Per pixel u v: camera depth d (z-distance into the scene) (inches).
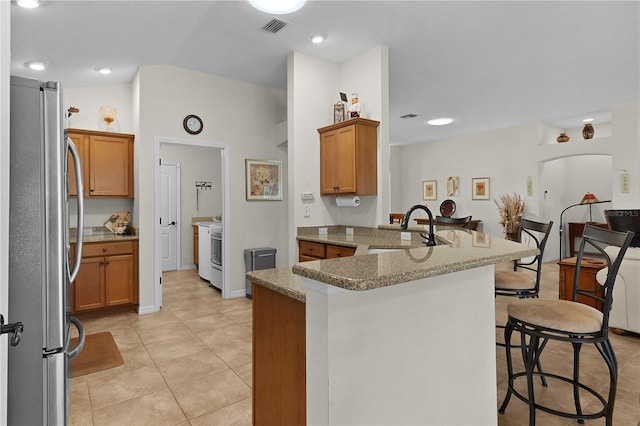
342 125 148.9
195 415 83.2
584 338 66.1
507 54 152.3
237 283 185.2
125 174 170.7
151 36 129.7
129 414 83.5
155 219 163.3
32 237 51.4
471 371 58.8
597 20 124.6
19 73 146.5
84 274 149.6
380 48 144.6
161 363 109.7
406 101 219.3
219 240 196.9
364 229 155.6
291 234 158.2
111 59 144.6
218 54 152.4
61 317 53.1
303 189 158.1
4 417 39.8
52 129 52.9
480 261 51.4
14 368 50.4
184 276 239.8
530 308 71.5
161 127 162.9
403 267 44.9
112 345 123.2
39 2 98.7
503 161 293.6
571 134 297.9
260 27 129.1
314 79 158.4
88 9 105.6
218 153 280.7
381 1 113.2
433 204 345.1
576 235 296.2
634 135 221.6
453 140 328.8
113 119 168.9
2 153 38.6
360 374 45.3
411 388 50.5
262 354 65.6
